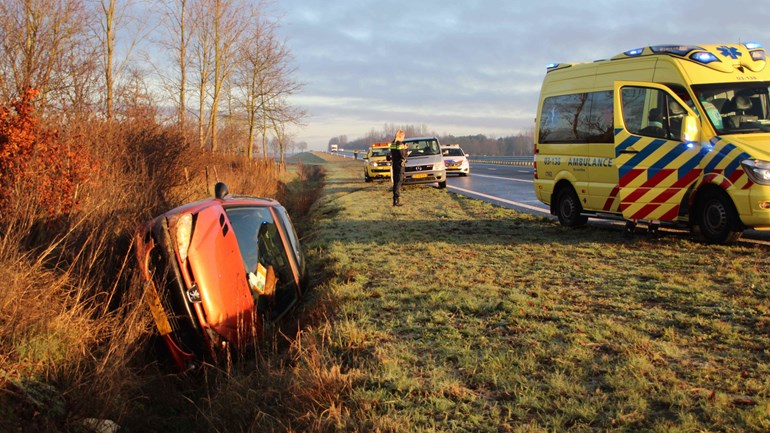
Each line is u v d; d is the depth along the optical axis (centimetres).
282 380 455
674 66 913
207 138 2420
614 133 970
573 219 1120
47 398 448
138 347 541
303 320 638
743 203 800
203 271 552
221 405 452
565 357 441
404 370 438
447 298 624
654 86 917
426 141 2422
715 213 852
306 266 802
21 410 427
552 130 1182
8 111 728
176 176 1412
